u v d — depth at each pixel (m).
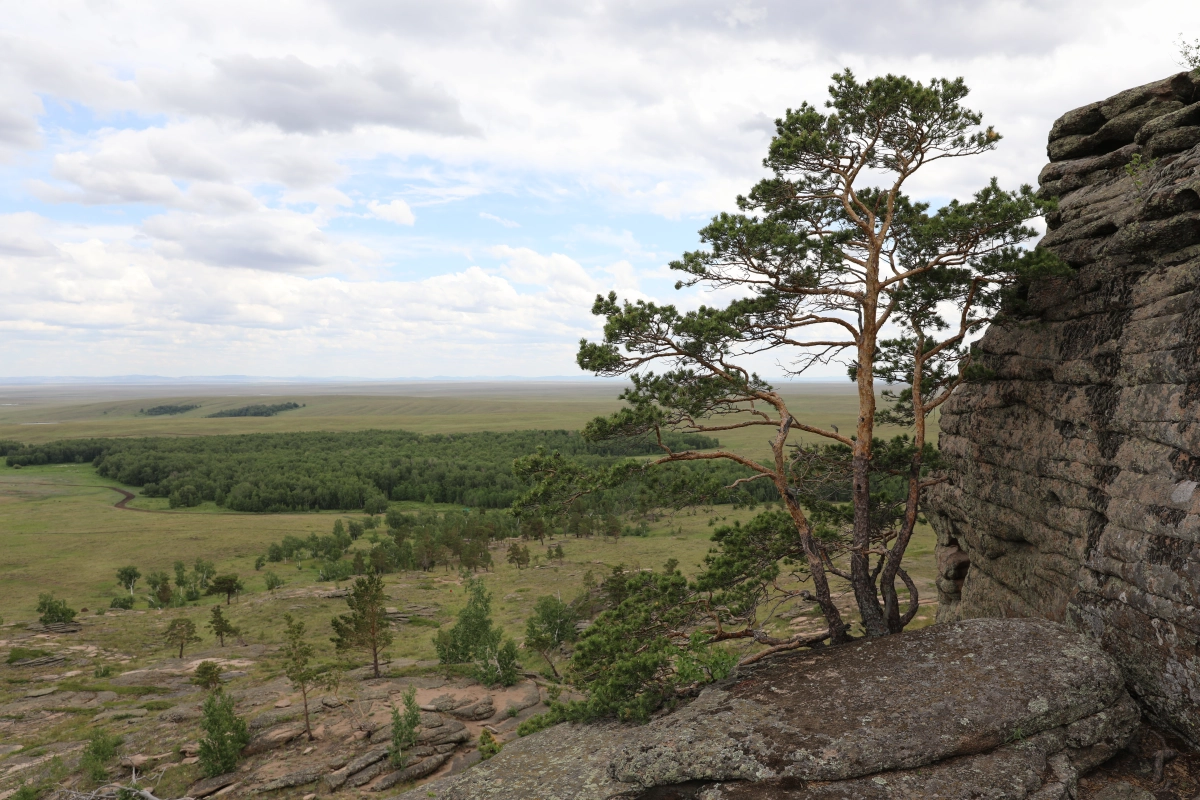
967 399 24.02
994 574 22.64
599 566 115.38
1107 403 16.70
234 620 94.06
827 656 16.61
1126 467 15.68
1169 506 13.92
